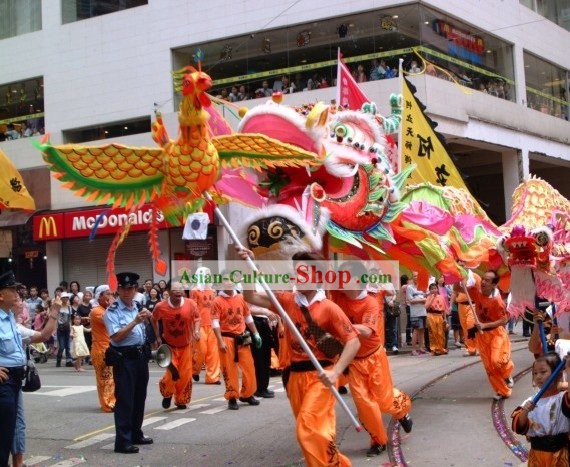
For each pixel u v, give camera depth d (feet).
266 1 65.77
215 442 24.76
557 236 28.76
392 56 62.03
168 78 69.10
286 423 27.35
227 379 30.94
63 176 17.10
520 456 20.72
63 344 55.52
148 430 27.20
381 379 22.17
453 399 30.42
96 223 19.01
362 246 22.54
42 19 75.61
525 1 81.00
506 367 28.94
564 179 90.02
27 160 75.41
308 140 20.34
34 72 75.77
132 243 70.79
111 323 24.02
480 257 28.48
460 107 65.31
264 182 21.33
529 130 76.13
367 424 21.67
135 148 17.37
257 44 66.39
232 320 31.19
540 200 30.07
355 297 22.34
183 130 17.30
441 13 64.80
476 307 29.48
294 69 64.85
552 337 23.88
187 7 68.59
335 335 16.79
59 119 74.28
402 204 22.99
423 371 40.11
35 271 77.77
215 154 17.71
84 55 73.31
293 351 17.01
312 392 16.40
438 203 27.35
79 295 56.80
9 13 78.43
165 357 26.30
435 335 49.52
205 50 68.39
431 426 25.29
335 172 20.79
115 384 24.13
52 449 24.75
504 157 75.25
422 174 31.09
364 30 62.90
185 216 18.66
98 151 17.19
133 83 70.74
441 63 64.44
